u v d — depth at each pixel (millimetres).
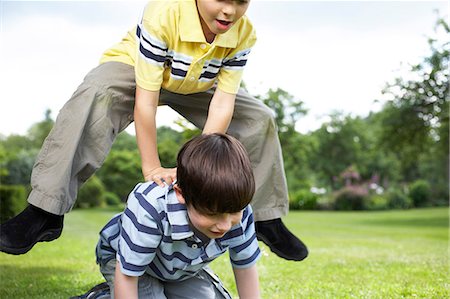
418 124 16719
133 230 1801
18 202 10297
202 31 2115
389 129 17766
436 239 8078
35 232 2092
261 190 2531
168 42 2111
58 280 3479
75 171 2180
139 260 1812
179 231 1758
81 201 18125
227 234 1892
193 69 2158
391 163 27766
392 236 8805
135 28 2367
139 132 2148
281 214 2570
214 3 1965
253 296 2018
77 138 2135
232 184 1621
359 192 21891
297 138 22156
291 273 3871
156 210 1787
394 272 3914
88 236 7359
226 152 1674
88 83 2195
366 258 4824
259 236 2576
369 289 3225
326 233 9352
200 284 2086
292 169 24531
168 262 1906
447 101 15008
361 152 28281
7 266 4133
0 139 23828
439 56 14547
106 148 2232
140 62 2133
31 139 24297
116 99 2234
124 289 1845
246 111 2484
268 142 2525
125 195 19406
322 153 28250
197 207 1659
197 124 2512
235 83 2264
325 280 3568
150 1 2180
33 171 2141
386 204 22391
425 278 3615
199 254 1878
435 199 24594
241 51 2232
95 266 4152
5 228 2041
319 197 22750
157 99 2164
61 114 2160
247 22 2221
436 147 18922
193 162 1654
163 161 10875
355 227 11734
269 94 19156
